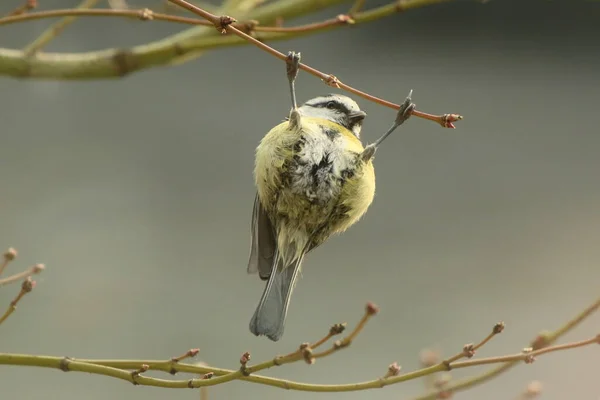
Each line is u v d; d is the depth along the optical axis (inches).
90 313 409.4
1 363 188.1
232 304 424.8
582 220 469.1
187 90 511.8
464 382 224.4
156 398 376.8
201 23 201.6
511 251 454.6
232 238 454.0
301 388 185.0
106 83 508.4
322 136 218.7
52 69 257.4
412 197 479.2
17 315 399.2
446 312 429.1
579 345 189.6
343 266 447.8
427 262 448.1
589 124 505.7
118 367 192.5
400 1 226.5
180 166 482.6
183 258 437.7
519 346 414.9
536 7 518.6
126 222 449.4
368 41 523.5
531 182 483.2
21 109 490.0
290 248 223.9
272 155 216.5
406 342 414.9
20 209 444.8
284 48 519.5
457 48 525.7
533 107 514.0
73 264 423.8
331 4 262.5
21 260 423.5
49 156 473.7
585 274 441.4
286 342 409.4
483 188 480.7
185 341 403.5
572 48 525.3
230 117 502.6
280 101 509.0
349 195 218.4
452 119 189.9
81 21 503.5
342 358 405.4
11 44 487.5
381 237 464.4
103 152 480.7
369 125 494.9
